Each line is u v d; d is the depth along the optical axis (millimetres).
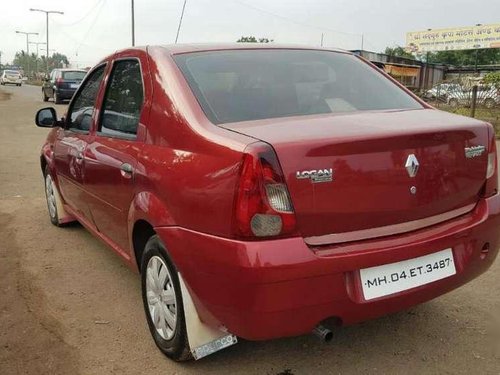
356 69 3625
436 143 2725
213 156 2521
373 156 2525
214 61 3240
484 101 17766
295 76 3305
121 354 3135
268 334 2447
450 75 44344
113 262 4582
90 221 4336
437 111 3297
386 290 2574
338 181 2453
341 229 2508
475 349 3156
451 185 2818
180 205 2648
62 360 3078
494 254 3080
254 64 3314
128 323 3504
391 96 3443
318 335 2545
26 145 11641
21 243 5078
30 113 19828
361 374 2920
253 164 2344
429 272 2717
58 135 4926
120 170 3320
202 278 2564
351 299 2500
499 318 3523
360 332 3352
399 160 2596
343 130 2572
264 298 2354
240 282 2375
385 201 2578
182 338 2844
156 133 2996
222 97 2947
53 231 5430
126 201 3295
